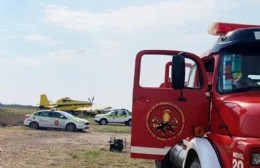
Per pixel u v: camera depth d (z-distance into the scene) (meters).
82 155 16.45
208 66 6.61
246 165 4.62
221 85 5.82
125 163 14.50
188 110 6.16
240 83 5.65
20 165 13.30
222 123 5.46
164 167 8.70
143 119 6.26
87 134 31.33
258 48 5.83
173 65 5.70
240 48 5.86
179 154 7.21
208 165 5.21
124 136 30.05
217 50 6.05
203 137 5.89
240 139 4.88
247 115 4.93
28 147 19.05
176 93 6.21
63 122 34.62
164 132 6.20
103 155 16.75
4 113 64.69
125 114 49.34
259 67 5.75
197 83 6.70
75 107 67.75
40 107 69.50
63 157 15.68
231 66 5.84
